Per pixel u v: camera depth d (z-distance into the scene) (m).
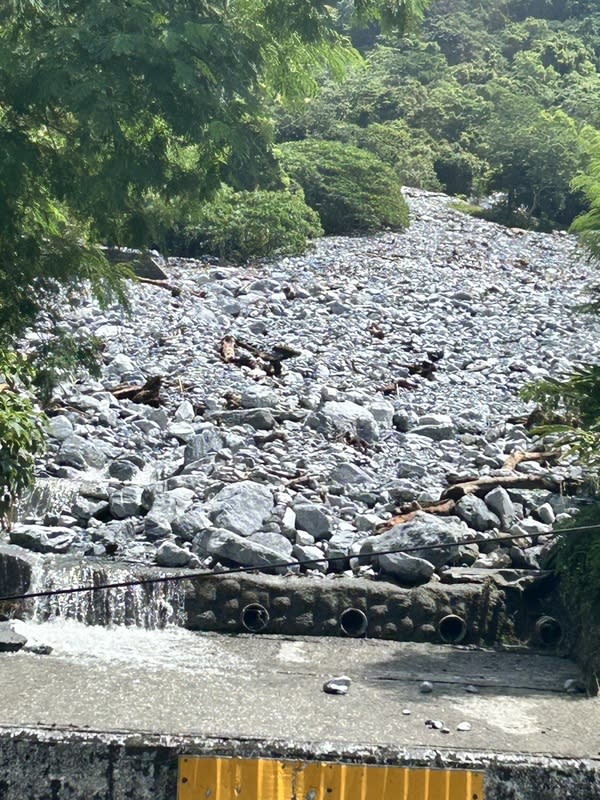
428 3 11.66
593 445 11.64
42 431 11.82
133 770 7.63
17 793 7.62
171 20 10.17
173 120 10.02
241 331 21.19
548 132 56.28
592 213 12.81
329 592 10.77
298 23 11.10
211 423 15.52
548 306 26.89
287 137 62.72
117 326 20.22
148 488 12.72
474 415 17.00
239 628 10.66
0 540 11.69
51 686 8.75
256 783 7.60
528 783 7.61
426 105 75.69
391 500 13.35
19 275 11.09
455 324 24.12
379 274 29.39
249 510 12.20
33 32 10.13
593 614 10.09
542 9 123.94
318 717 8.35
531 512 13.02
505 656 10.40
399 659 10.11
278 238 31.81
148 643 10.17
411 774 7.59
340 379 18.69
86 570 10.82
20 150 10.03
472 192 65.06
